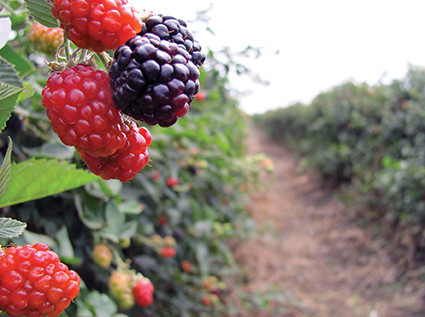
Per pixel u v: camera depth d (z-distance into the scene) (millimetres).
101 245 283
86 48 113
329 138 1384
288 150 2125
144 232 401
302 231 1042
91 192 266
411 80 958
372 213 968
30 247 123
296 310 697
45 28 208
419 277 712
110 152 114
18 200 156
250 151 2215
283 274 824
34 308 119
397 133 957
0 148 222
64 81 110
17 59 193
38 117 234
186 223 526
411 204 769
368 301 699
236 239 916
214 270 650
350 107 1217
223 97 747
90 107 109
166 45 113
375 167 1030
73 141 112
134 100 111
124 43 113
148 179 420
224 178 729
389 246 838
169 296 483
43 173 150
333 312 686
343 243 927
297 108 1924
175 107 113
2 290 117
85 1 105
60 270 124
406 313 642
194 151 559
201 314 560
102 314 237
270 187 1479
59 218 275
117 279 281
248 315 672
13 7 202
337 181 1286
